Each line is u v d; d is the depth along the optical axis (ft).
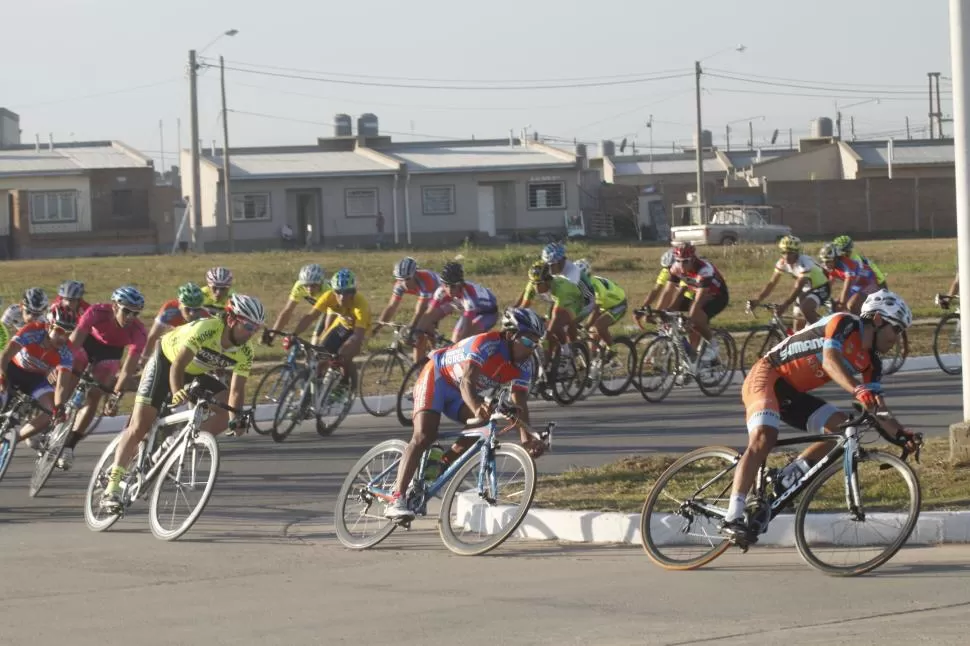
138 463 38.55
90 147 264.72
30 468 52.44
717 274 66.03
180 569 32.68
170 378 38.04
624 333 92.63
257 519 39.88
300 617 27.37
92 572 32.42
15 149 264.93
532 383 63.05
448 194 249.34
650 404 64.90
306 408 56.90
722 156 326.65
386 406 65.10
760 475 30.73
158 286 138.41
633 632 25.50
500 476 34.47
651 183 317.42
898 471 29.84
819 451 30.76
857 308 66.59
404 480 34.22
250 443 56.44
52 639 25.93
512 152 264.52
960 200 39.24
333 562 33.27
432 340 61.72
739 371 71.56
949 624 25.12
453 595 29.12
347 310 58.29
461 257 154.10
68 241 227.20
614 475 41.32
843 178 292.20
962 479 36.47
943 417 55.67
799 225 255.09
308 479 47.06
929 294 113.80
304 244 246.68
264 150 272.72
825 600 27.53
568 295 62.64
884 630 24.91
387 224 247.50
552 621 26.53
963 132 39.17
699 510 31.45
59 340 46.19
